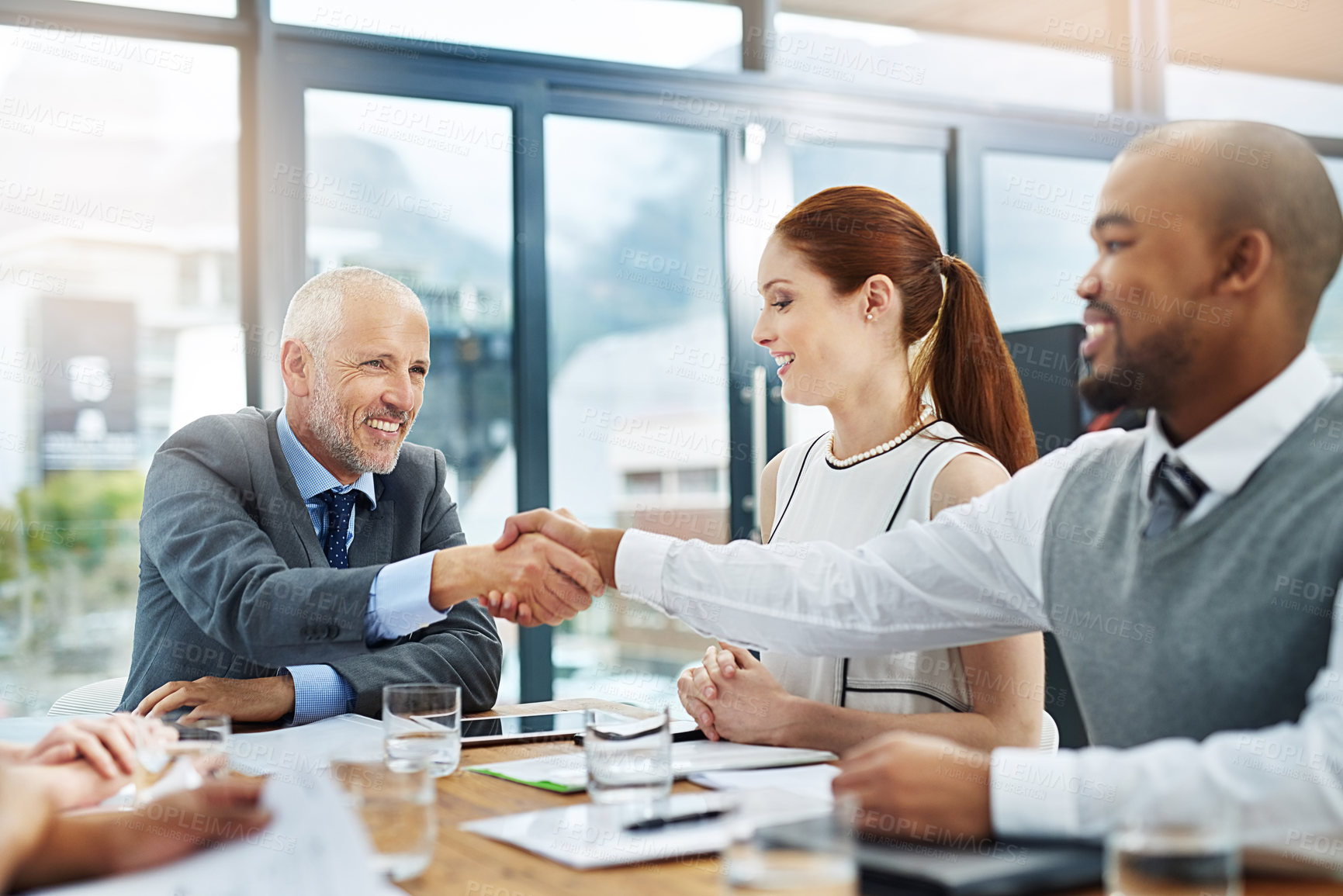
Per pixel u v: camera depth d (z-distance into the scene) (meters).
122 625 3.12
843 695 1.54
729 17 3.84
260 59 3.19
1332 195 0.95
